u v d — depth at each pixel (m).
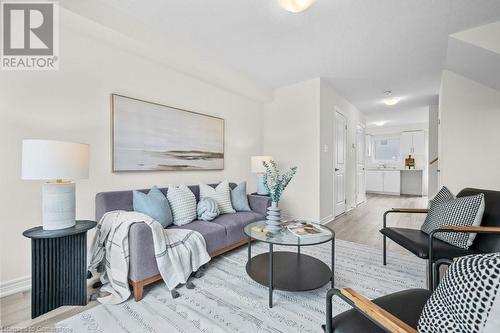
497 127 3.03
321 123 3.75
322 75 3.58
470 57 2.63
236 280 1.96
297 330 1.38
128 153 2.44
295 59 3.04
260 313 1.53
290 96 4.03
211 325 1.41
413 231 2.11
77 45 2.09
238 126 3.88
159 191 2.40
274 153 4.26
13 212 1.77
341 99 4.59
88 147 1.59
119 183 2.39
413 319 0.93
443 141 3.33
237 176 3.87
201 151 3.24
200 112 3.24
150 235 1.72
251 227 2.07
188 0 1.95
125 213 1.89
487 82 3.00
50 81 1.95
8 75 1.76
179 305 1.61
